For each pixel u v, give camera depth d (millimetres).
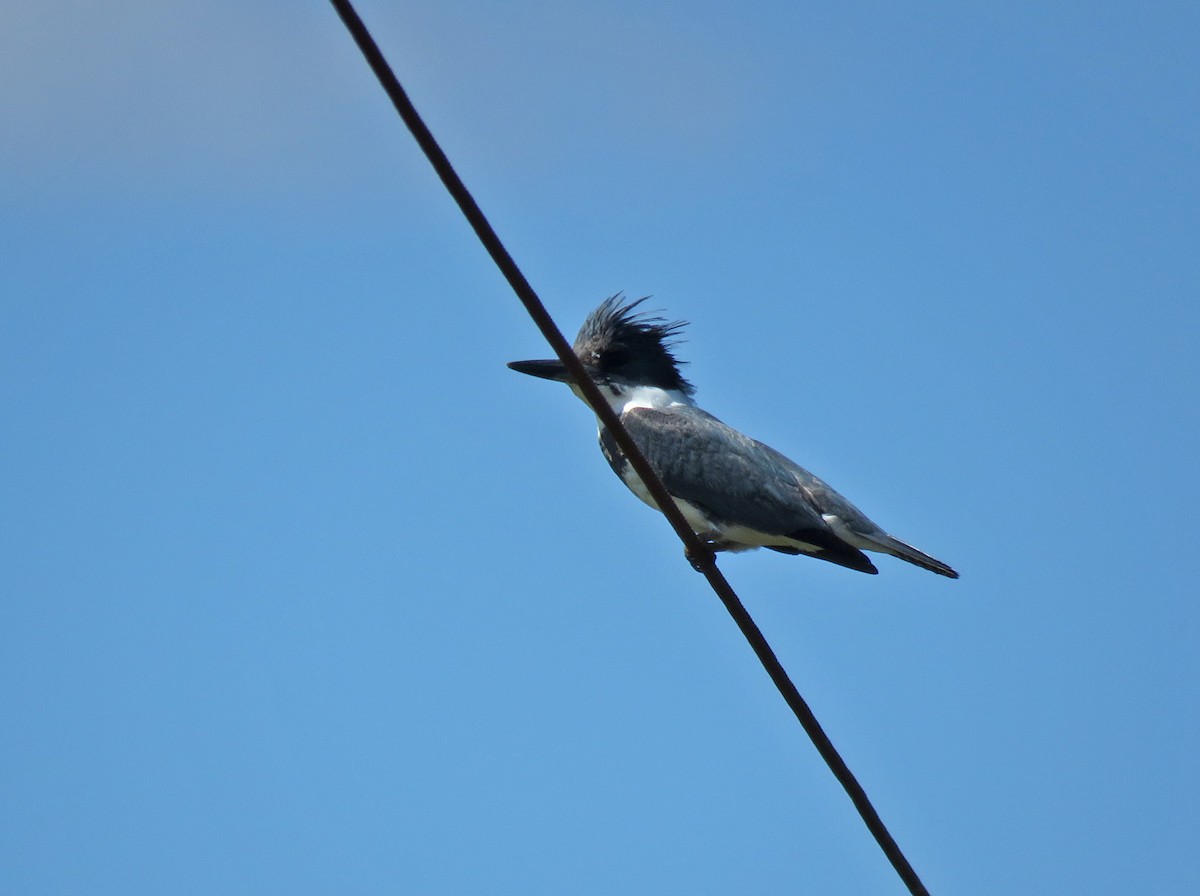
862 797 9320
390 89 7461
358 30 7238
